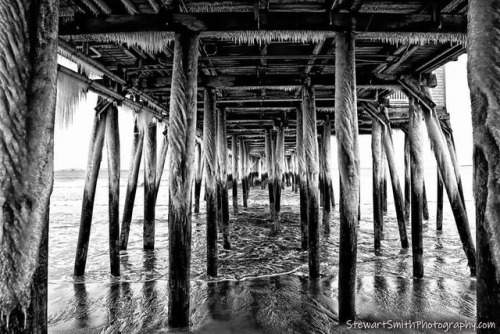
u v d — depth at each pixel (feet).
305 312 13.44
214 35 12.01
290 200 61.05
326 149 30.91
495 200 6.07
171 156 11.47
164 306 14.29
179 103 11.47
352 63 11.84
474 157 6.53
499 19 6.25
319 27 11.76
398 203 24.54
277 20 11.63
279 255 23.08
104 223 39.37
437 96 25.45
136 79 19.03
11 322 6.12
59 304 14.52
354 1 11.41
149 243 24.49
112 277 18.24
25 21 6.39
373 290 15.71
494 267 6.05
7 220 6.15
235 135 44.42
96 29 11.64
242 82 19.04
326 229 29.32
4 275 6.09
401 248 24.56
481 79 6.33
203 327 12.12
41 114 6.49
